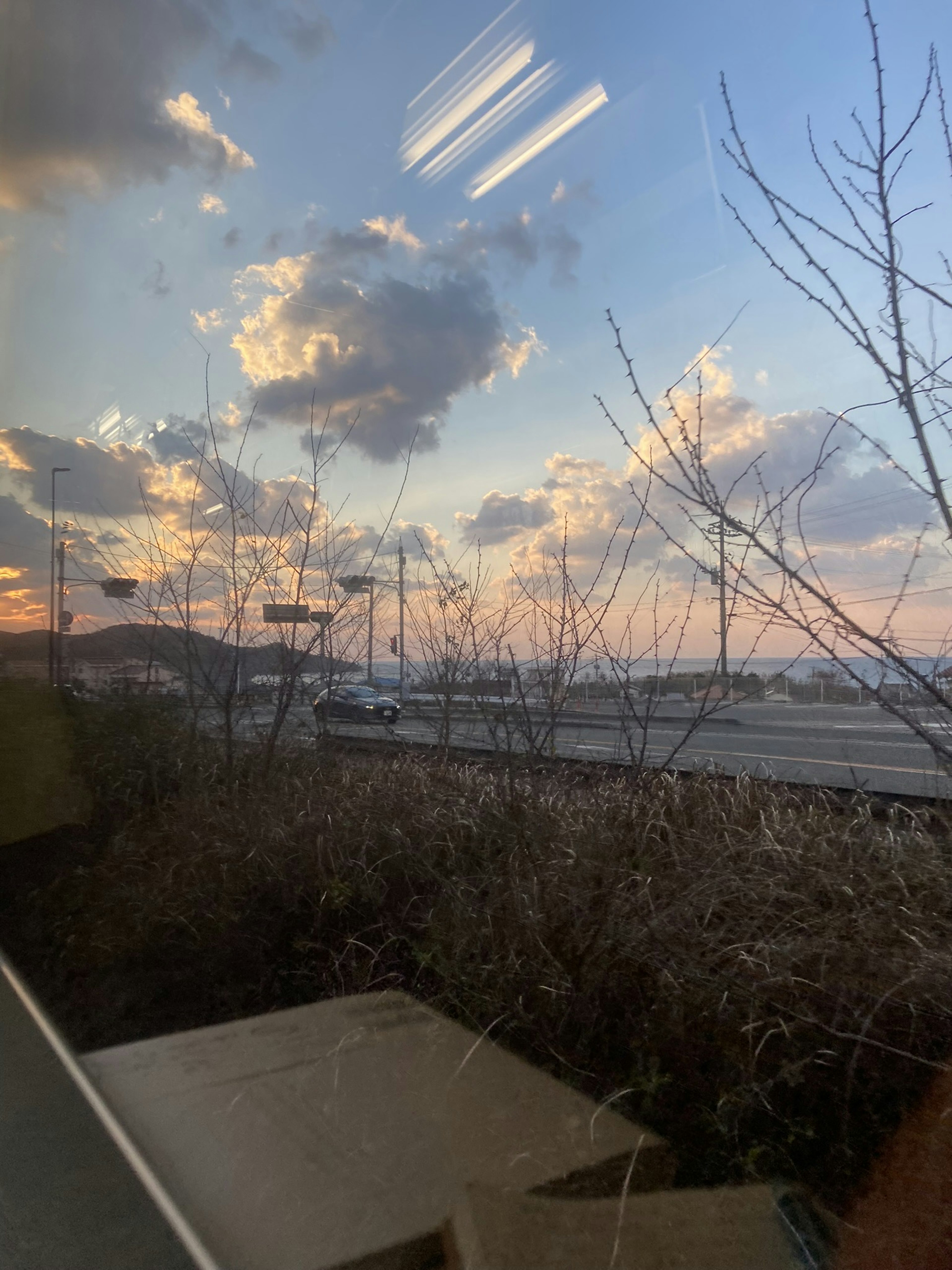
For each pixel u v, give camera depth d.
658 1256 3.02
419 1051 4.34
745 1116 3.37
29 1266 3.25
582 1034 4.02
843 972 3.63
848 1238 2.94
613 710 6.48
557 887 4.60
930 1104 3.22
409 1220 3.38
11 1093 4.62
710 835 5.31
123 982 6.04
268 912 5.93
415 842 5.94
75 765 9.30
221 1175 3.77
